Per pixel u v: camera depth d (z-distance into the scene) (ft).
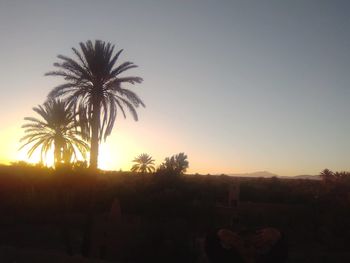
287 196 153.79
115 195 126.93
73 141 128.47
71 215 105.29
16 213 105.91
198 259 73.77
